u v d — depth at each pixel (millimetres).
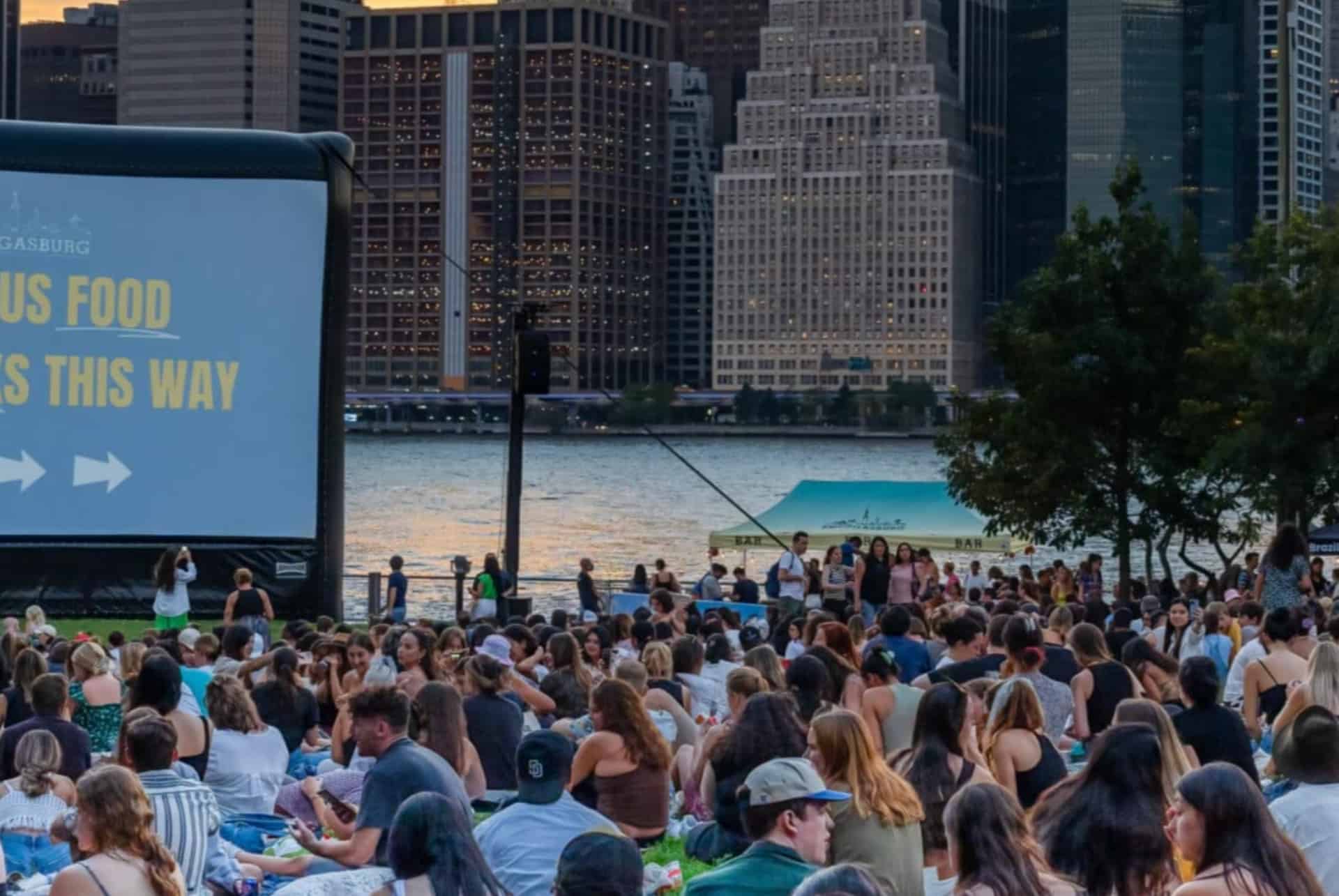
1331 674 16906
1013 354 50375
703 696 21984
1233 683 22109
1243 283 50531
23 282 32875
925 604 39344
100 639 32875
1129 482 50094
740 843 15961
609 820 15109
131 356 33281
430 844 10398
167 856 11320
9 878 15070
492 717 18984
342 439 34344
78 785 11266
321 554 33844
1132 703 14320
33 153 32875
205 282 33500
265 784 17672
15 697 19406
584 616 42250
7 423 32844
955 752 13516
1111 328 48938
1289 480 48000
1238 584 44344
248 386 33656
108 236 33094
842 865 8281
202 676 22141
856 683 18359
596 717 17141
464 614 35188
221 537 33625
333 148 33906
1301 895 10156
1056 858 11250
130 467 33344
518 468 36094
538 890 13180
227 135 33688
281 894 13391
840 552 45344
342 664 23906
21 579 32906
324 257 33844
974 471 52094
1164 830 11180
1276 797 16656
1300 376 46812
